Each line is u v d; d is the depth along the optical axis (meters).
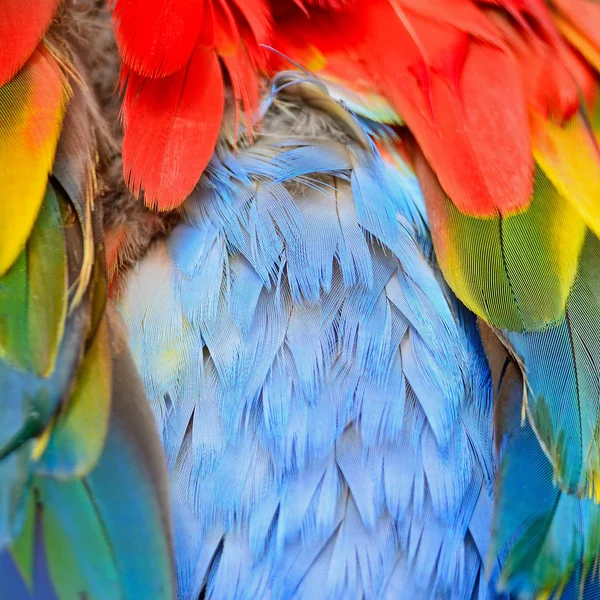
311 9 0.82
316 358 0.80
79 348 0.79
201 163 0.80
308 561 0.79
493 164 0.81
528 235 0.81
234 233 0.80
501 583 0.80
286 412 0.80
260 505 0.79
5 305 0.79
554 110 0.82
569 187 0.81
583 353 0.80
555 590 0.79
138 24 0.80
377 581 0.80
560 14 0.84
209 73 0.80
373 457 0.80
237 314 0.80
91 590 0.78
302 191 0.81
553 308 0.80
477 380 0.80
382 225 0.81
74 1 0.81
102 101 0.80
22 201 0.79
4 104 0.80
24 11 0.80
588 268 0.81
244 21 0.81
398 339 0.80
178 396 0.80
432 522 0.80
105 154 0.80
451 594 0.80
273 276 0.80
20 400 0.78
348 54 0.82
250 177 0.81
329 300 0.80
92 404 0.78
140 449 0.78
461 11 0.83
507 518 0.80
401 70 0.82
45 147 0.79
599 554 0.80
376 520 0.80
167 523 0.78
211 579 0.79
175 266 0.80
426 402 0.80
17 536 0.78
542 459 0.80
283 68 0.81
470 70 0.82
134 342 0.80
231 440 0.79
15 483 0.78
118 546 0.78
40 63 0.80
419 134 0.81
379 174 0.81
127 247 0.80
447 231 0.81
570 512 0.80
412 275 0.80
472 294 0.80
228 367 0.80
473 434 0.80
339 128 0.81
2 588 0.78
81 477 0.78
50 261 0.79
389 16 0.82
